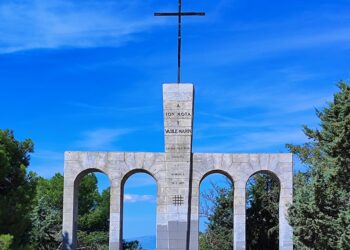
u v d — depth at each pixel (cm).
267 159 4128
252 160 4131
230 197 5381
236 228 4056
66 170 4156
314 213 3288
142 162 4138
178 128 4109
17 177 3772
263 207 5016
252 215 5041
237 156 4131
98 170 4172
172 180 4081
